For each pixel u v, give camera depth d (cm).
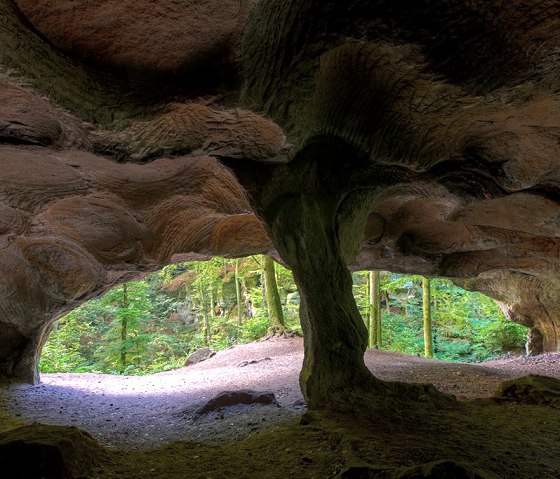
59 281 930
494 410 510
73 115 397
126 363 1720
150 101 397
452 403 515
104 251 843
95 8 331
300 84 409
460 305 1902
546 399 544
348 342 505
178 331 2534
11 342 945
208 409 634
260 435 455
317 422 441
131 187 691
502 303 1439
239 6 335
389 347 1917
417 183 625
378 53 409
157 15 339
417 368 985
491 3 348
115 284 1017
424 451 351
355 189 565
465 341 1883
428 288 1555
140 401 829
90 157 557
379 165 574
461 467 282
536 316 1355
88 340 2166
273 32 368
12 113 445
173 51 369
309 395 495
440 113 497
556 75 415
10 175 609
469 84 425
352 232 578
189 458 393
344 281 529
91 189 675
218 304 2675
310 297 520
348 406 467
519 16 354
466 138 575
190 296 2641
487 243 979
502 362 1159
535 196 748
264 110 420
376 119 515
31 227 788
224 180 702
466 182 634
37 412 699
